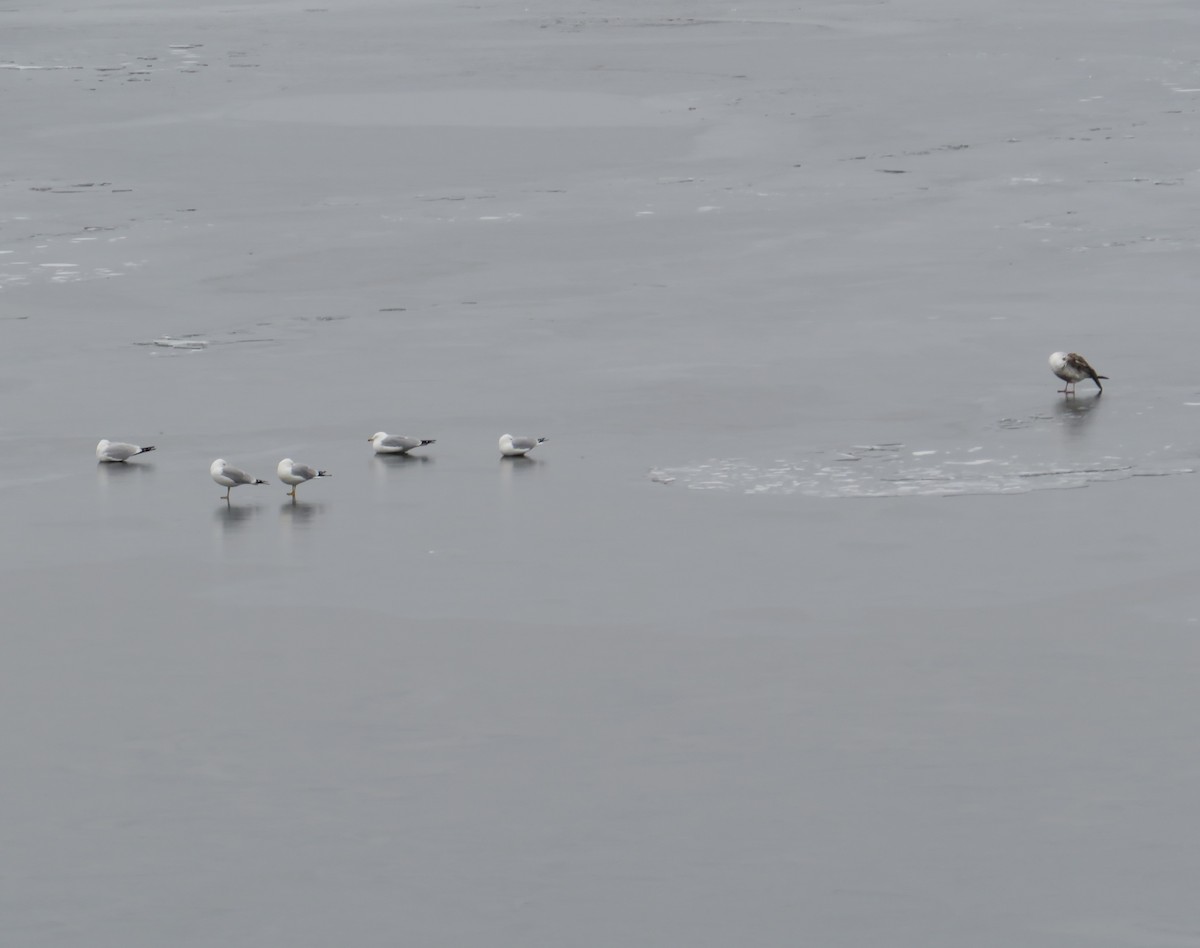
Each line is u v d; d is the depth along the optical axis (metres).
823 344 30.17
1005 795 13.95
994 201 44.25
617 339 31.03
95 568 19.70
